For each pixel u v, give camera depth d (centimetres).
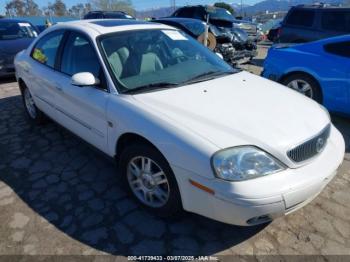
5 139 414
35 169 340
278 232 247
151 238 243
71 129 347
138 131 237
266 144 208
